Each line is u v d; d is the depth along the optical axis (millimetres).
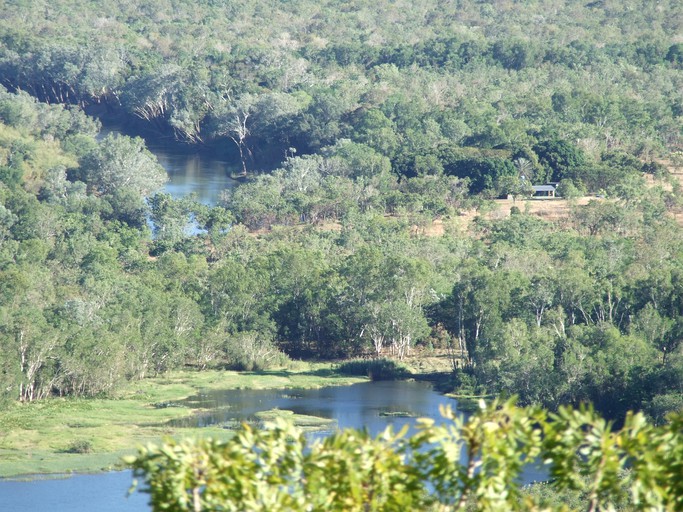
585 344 153375
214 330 180000
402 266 184000
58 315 169875
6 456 125000
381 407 151500
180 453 32969
